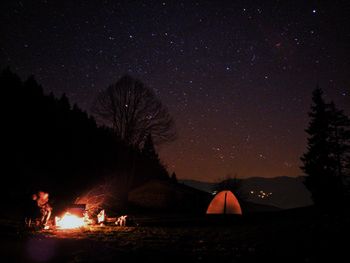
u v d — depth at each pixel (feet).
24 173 99.19
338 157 119.03
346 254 29.30
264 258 28.50
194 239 41.93
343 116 121.49
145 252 30.96
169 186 134.10
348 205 93.20
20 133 110.52
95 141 128.88
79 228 54.03
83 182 116.16
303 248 33.01
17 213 68.85
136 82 120.98
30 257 28.68
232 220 70.28
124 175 122.42
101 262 26.76
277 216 73.51
